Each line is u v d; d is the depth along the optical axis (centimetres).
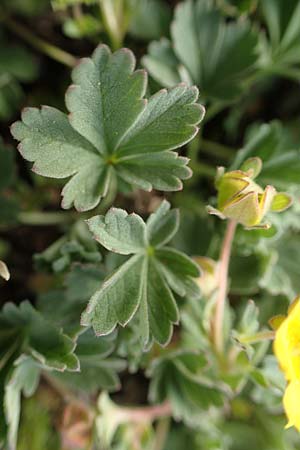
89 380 13
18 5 16
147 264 12
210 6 15
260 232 14
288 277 15
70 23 15
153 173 11
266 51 16
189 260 12
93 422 14
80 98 11
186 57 15
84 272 13
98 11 15
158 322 11
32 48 16
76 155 11
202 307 13
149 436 15
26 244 16
